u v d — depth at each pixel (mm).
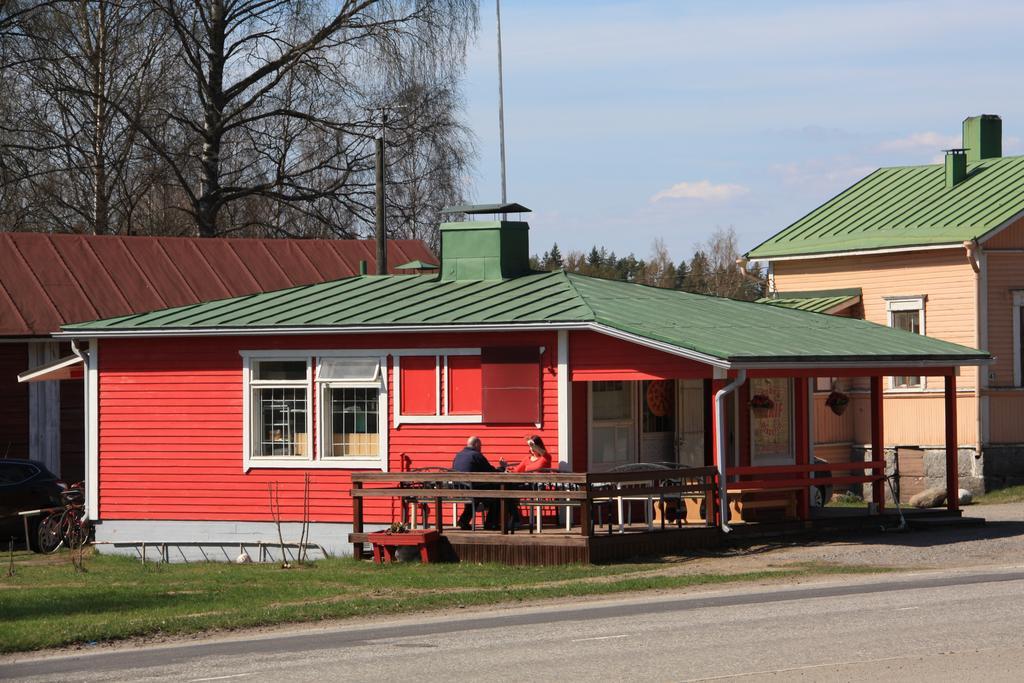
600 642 15344
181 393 28828
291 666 14492
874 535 26906
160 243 41312
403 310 27578
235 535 28250
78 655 16281
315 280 42469
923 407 39781
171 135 51344
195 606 19969
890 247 40469
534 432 25906
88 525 29953
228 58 52469
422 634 16641
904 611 16906
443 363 26688
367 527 26969
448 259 30031
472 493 23922
